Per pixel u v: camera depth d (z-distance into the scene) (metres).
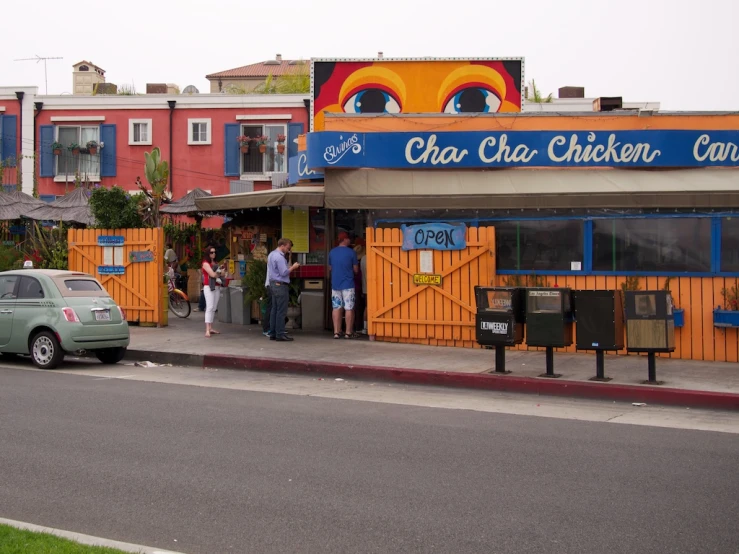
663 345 10.48
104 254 17.33
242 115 32.12
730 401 9.88
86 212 23.14
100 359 13.62
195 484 6.37
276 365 12.62
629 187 13.23
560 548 5.06
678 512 5.75
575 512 5.75
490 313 11.35
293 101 32.12
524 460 7.15
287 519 5.58
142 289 17.00
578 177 13.80
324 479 6.52
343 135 14.16
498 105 18.39
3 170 31.08
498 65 18.33
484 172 14.32
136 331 16.28
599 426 8.70
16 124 32.53
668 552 5.00
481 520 5.57
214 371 12.70
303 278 16.45
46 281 12.80
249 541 5.18
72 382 11.27
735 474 6.75
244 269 18.02
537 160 14.09
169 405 9.57
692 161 13.62
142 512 5.72
